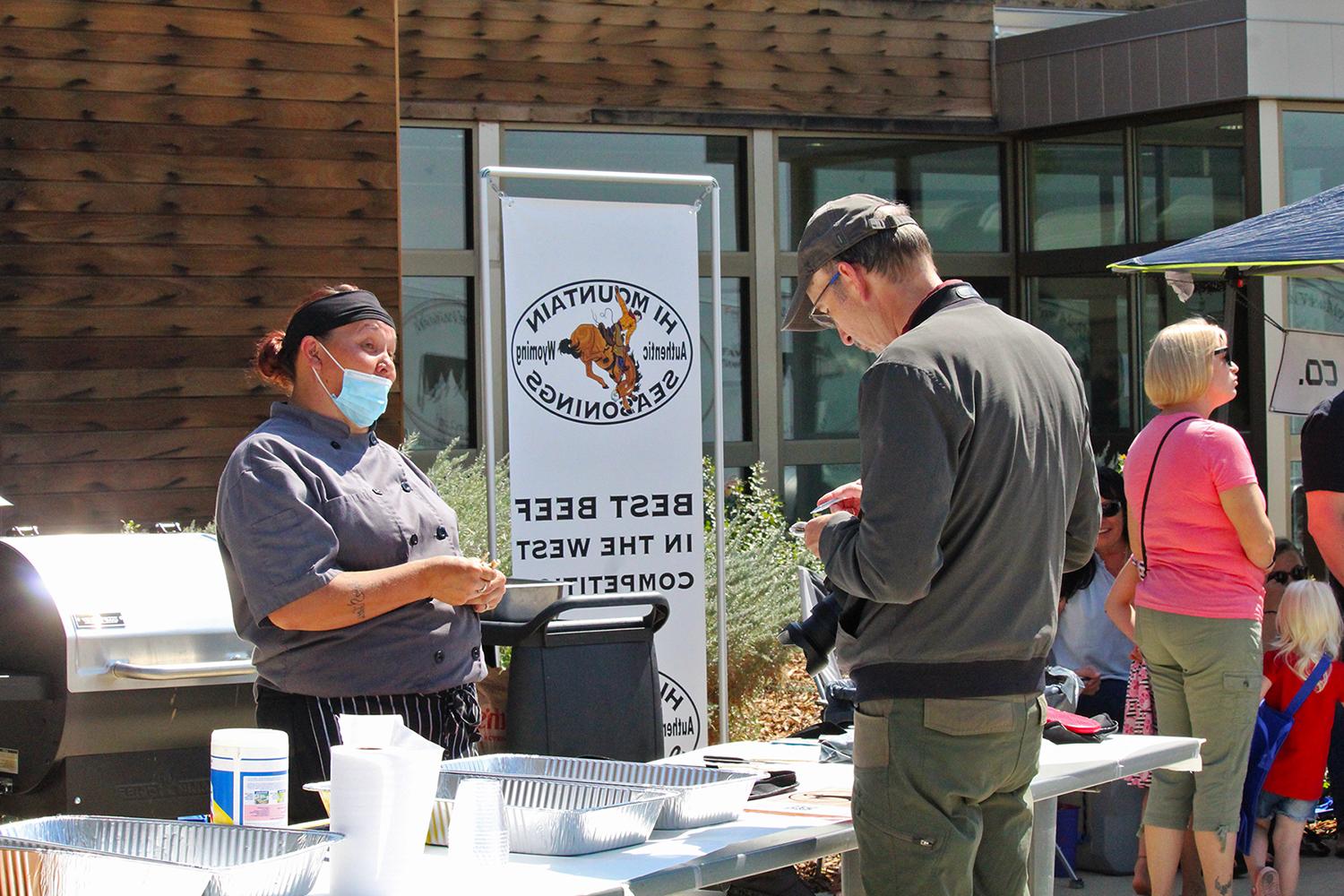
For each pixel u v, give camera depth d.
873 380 2.27
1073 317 9.35
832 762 3.10
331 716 2.88
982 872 2.46
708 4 8.91
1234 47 8.40
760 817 2.50
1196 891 4.80
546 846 2.16
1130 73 8.84
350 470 2.99
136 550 3.55
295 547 2.78
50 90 6.47
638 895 2.01
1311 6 8.50
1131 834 5.19
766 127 9.04
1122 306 9.10
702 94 8.91
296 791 2.88
